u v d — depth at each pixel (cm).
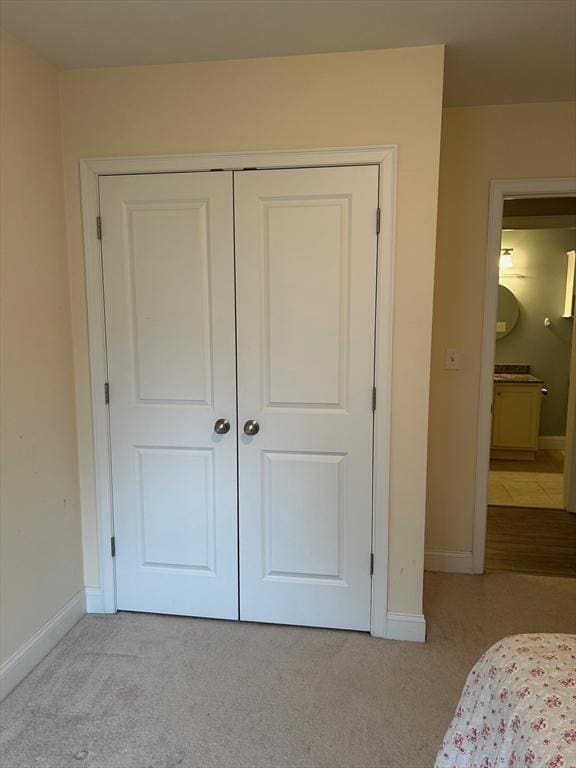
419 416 208
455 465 278
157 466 228
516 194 260
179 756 161
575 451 375
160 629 226
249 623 231
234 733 169
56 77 210
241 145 205
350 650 212
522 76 221
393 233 200
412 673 198
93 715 177
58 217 213
